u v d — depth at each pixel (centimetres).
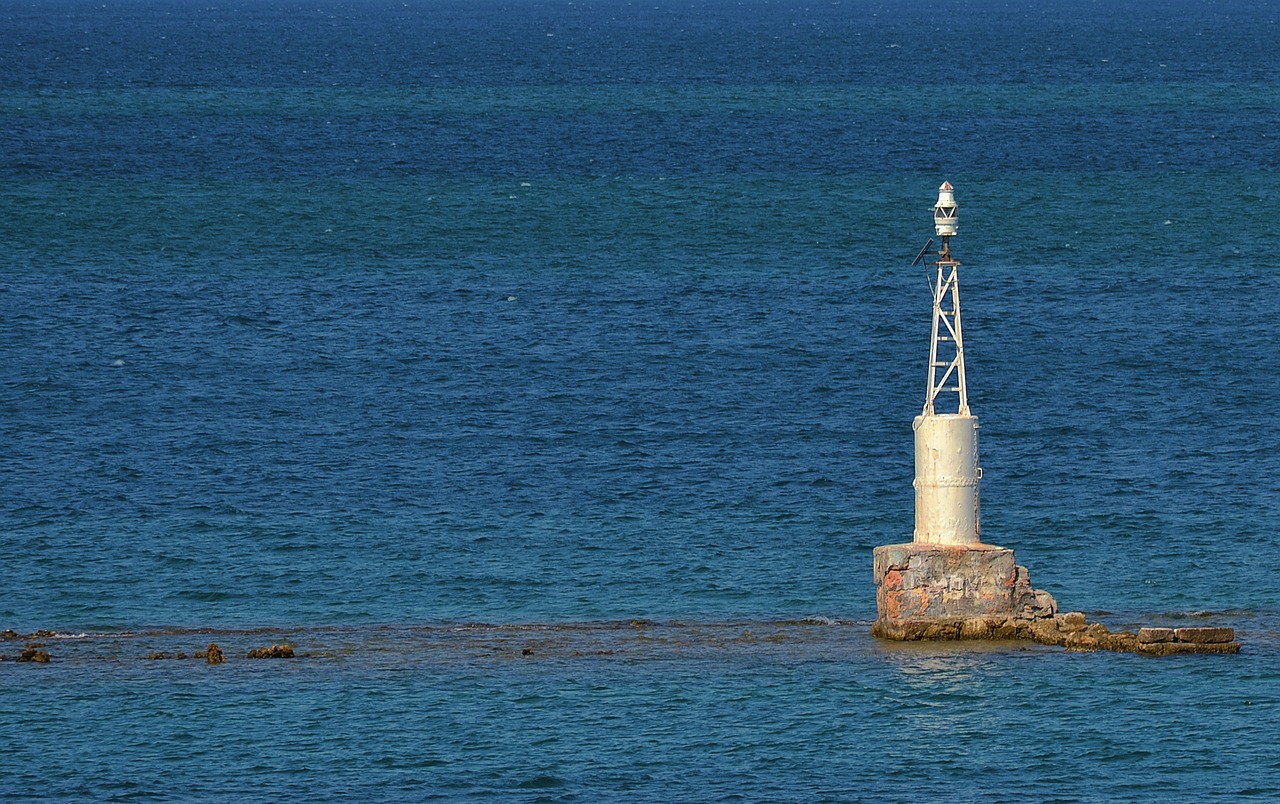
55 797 13825
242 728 15200
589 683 16238
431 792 14012
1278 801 13762
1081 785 14075
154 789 13988
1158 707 15562
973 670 16438
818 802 13775
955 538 17475
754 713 15512
